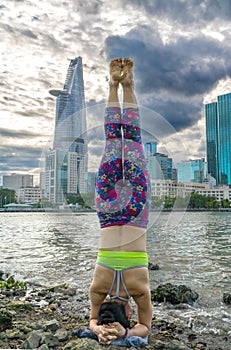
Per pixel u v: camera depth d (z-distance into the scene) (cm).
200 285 643
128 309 341
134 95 373
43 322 416
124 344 324
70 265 866
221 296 563
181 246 1239
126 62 376
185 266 834
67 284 657
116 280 332
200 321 439
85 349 307
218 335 393
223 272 764
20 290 616
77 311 486
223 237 1655
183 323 434
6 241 1456
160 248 1133
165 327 413
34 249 1180
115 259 331
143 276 334
